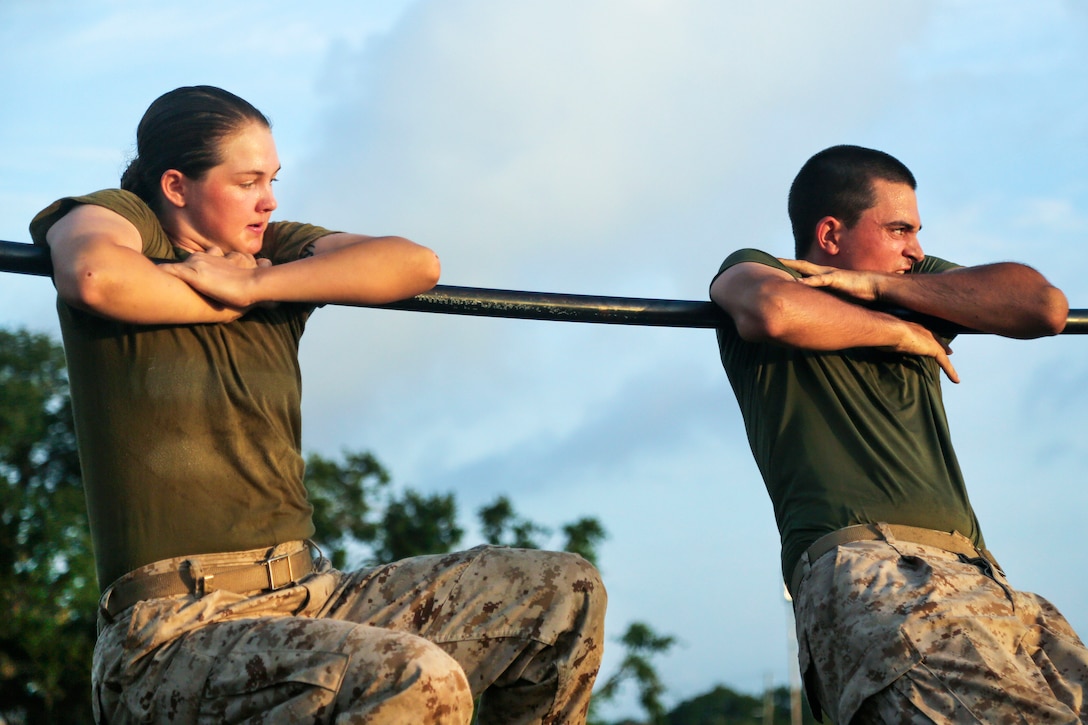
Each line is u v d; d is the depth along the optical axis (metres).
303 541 3.38
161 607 3.12
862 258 4.23
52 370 24.38
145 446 3.22
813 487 3.74
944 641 3.35
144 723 3.07
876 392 3.90
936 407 3.97
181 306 3.19
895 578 3.48
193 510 3.21
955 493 3.81
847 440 3.79
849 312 3.81
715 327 4.01
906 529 3.65
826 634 3.50
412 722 2.88
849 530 3.63
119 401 3.23
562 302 3.82
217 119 3.48
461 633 3.36
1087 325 4.21
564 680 3.38
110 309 3.08
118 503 3.21
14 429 22.61
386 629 3.03
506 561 3.46
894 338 3.86
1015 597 3.57
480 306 3.74
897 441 3.81
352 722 2.87
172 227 3.51
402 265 3.46
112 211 3.28
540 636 3.37
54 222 3.27
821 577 3.56
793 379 3.89
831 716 3.57
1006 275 4.08
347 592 3.40
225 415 3.28
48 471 23.56
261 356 3.40
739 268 3.89
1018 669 3.33
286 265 3.35
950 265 4.46
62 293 3.06
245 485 3.27
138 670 3.09
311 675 2.93
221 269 3.26
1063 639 3.57
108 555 3.21
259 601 3.19
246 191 3.51
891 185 4.25
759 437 3.93
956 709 3.26
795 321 3.72
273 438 3.33
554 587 3.42
